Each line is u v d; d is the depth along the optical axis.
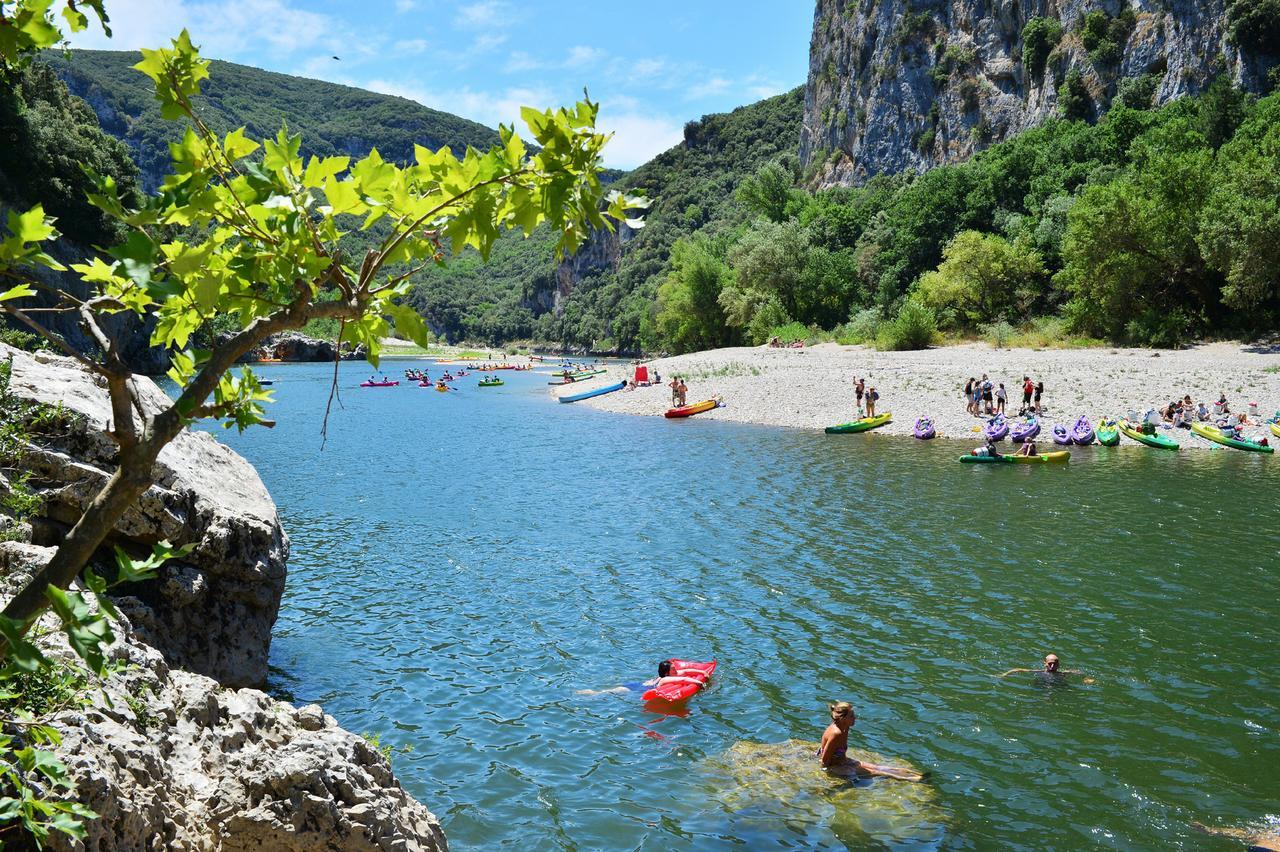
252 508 13.76
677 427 47.22
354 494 29.42
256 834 6.30
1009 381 48.38
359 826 6.53
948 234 85.06
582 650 15.36
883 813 10.02
